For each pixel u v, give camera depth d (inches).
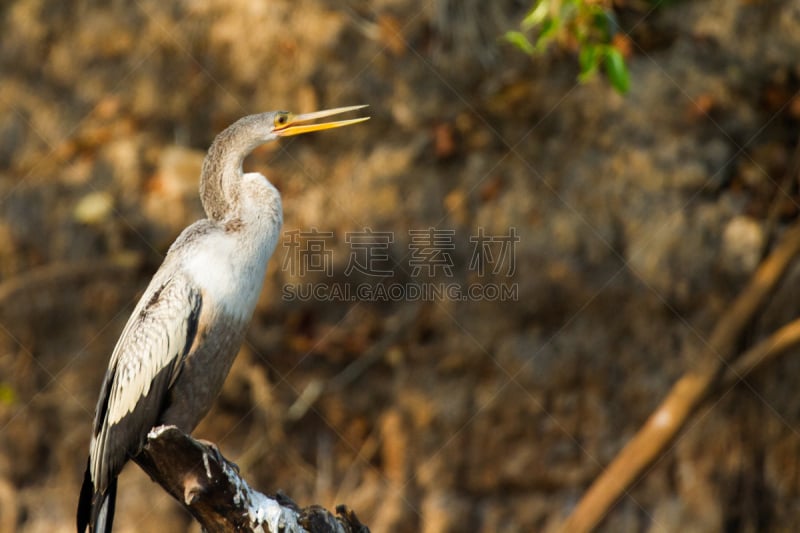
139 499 482.3
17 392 486.3
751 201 475.2
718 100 481.7
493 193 482.0
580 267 475.5
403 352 480.4
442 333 479.5
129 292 486.3
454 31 489.1
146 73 499.8
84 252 488.7
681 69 484.1
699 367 434.6
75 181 493.4
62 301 487.2
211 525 238.4
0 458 486.6
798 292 471.2
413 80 491.2
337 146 489.7
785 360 474.3
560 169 482.0
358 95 490.3
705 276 470.3
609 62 347.6
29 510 485.1
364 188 483.5
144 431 275.6
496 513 475.8
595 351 475.2
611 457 473.1
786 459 474.0
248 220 279.3
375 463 481.1
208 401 282.4
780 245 440.8
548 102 485.4
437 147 485.4
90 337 486.9
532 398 476.7
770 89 486.0
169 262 281.9
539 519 474.6
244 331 280.5
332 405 479.8
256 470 474.9
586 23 362.9
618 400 474.9
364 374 482.3
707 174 475.5
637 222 475.5
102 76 502.9
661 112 480.7
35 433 486.9
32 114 502.0
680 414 429.4
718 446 474.9
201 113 498.6
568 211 477.7
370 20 492.4
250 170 486.9
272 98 492.7
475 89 490.9
